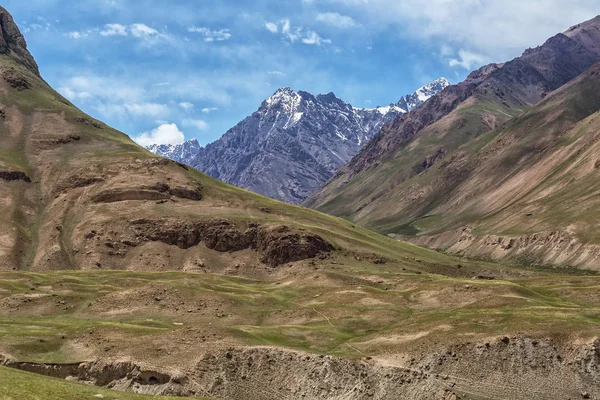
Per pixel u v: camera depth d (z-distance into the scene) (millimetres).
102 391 73188
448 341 98875
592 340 93312
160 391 97125
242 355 101250
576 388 89688
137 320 133500
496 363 94188
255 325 131625
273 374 98500
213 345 104438
